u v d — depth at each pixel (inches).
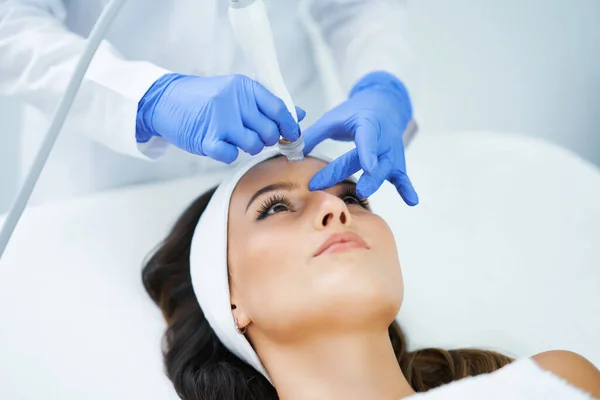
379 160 47.8
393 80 56.2
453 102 85.7
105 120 47.8
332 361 42.1
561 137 88.5
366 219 44.3
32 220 61.9
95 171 62.7
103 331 55.1
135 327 55.4
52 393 51.7
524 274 59.4
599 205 63.9
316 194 43.8
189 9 53.4
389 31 61.0
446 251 61.6
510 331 56.0
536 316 56.6
